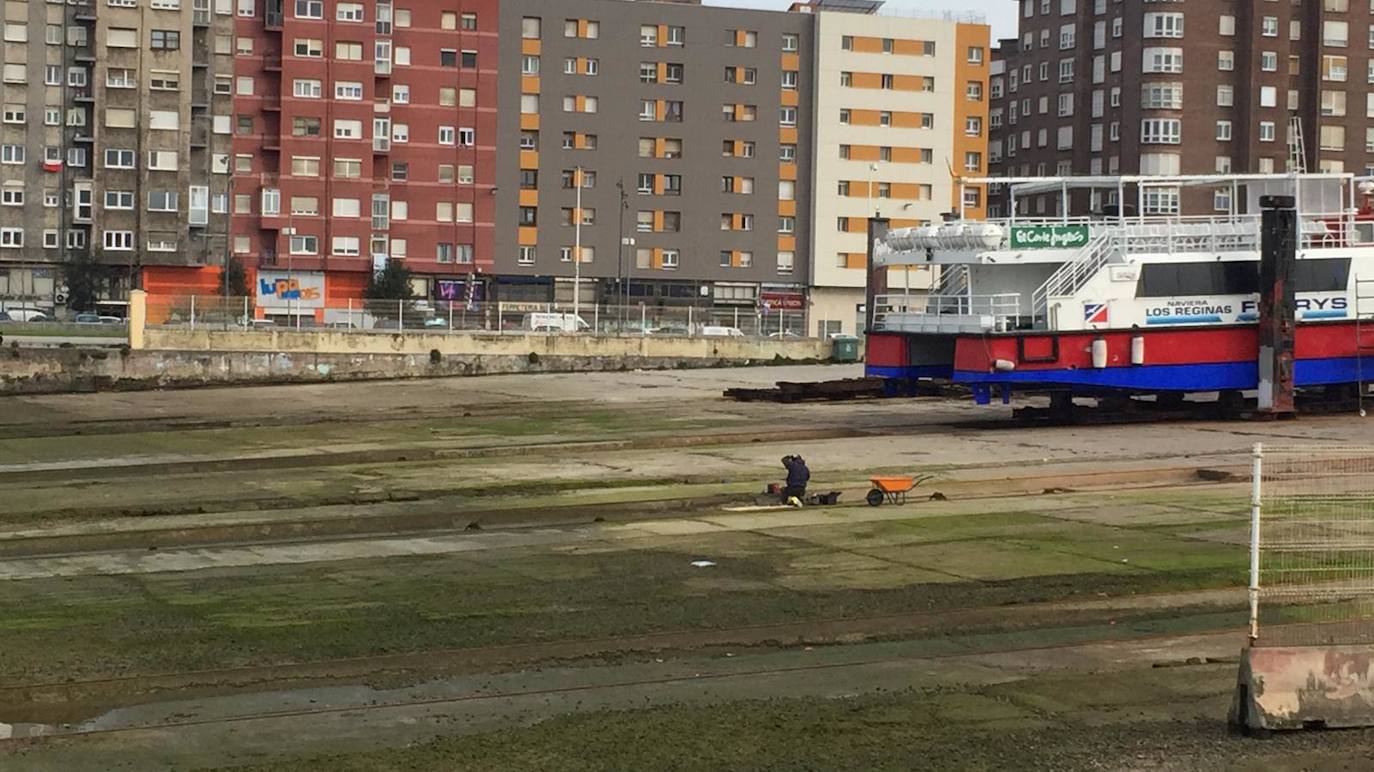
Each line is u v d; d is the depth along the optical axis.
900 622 17.23
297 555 22.20
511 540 23.41
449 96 101.81
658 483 30.53
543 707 13.84
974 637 16.58
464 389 58.69
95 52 97.00
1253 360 41.62
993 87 129.50
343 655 15.80
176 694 14.33
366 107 99.62
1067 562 20.70
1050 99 120.62
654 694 14.28
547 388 58.78
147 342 63.81
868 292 45.72
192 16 98.12
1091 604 18.05
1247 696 12.69
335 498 28.59
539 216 104.25
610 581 19.78
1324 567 15.12
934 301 42.78
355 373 64.75
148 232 97.94
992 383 40.50
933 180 109.88
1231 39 109.69
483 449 36.75
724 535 23.47
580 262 105.31
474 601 18.52
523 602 18.44
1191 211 108.56
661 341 70.19
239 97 99.06
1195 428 39.72
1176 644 15.99
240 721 13.38
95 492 29.69
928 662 15.40
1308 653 12.81
